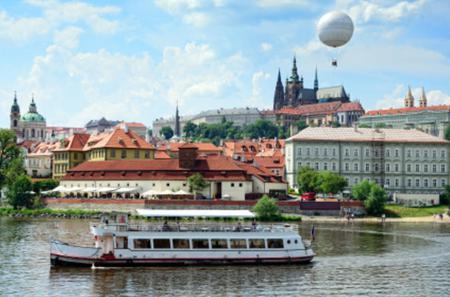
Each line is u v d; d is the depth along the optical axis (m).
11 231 144.88
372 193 198.12
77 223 166.88
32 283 86.81
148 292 82.56
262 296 81.25
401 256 112.94
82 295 80.56
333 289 85.38
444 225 177.62
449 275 95.56
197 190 194.62
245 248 102.38
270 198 187.88
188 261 100.44
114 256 98.31
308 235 145.12
